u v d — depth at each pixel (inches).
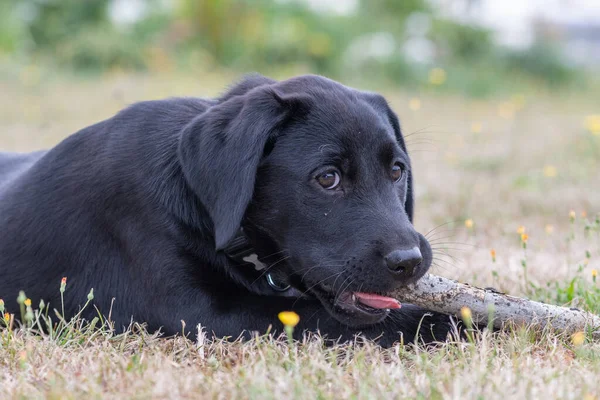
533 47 1091.9
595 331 173.0
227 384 139.8
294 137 173.6
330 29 1035.3
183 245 177.0
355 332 172.4
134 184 182.5
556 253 266.5
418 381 138.5
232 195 162.1
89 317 189.6
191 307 175.3
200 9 984.3
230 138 165.6
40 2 976.3
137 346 169.6
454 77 956.6
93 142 195.8
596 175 399.5
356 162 171.9
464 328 175.3
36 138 511.2
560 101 919.7
